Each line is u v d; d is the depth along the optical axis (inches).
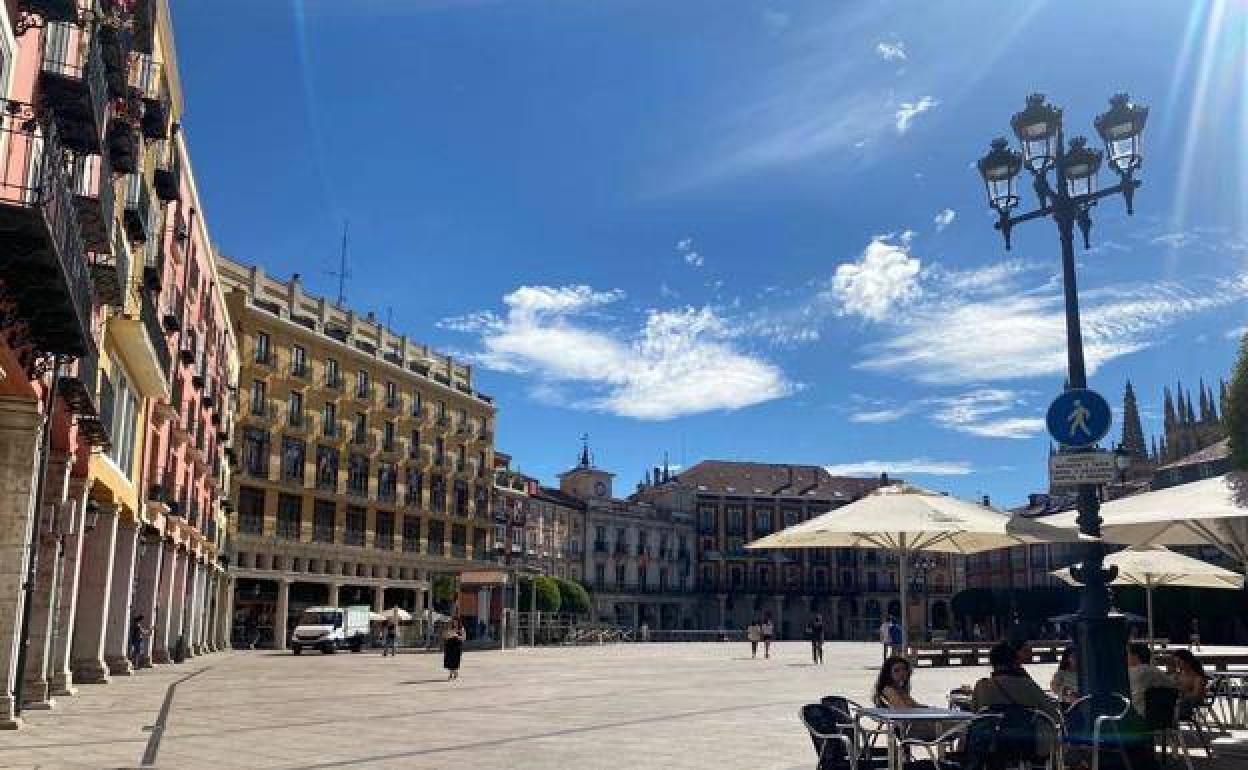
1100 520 369.4
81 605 878.4
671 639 3134.8
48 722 568.7
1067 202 403.9
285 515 2278.5
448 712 654.5
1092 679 353.7
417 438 2721.5
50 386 537.0
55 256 404.8
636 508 3855.8
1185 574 678.5
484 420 3026.6
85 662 875.4
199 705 695.1
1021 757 300.2
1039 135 410.0
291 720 596.4
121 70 620.7
